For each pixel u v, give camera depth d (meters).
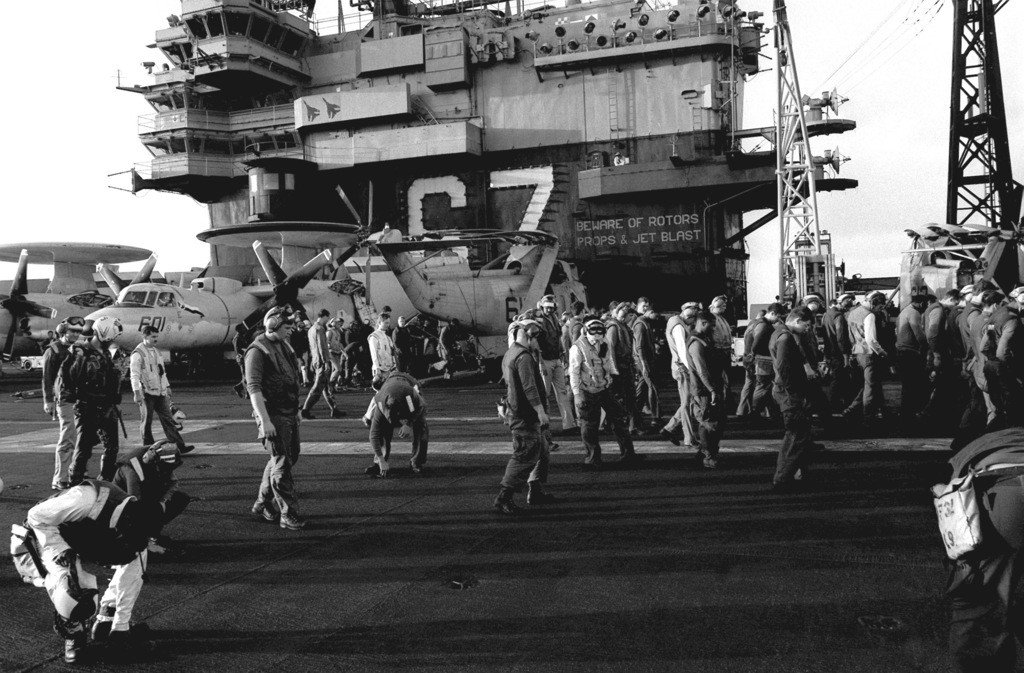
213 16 41.56
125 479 3.86
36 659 3.75
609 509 6.47
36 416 15.59
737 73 39.41
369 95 40.47
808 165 26.19
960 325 9.00
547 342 10.83
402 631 3.98
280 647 3.82
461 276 23.00
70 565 3.65
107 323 9.16
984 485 2.25
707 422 8.00
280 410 6.11
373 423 8.19
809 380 7.05
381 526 6.17
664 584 4.57
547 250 23.77
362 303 26.69
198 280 26.81
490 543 5.59
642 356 11.14
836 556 4.98
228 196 47.25
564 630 3.92
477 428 11.84
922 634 3.72
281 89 45.06
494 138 40.19
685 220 36.12
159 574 5.04
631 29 37.28
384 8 44.56
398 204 41.66
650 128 37.50
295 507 6.18
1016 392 7.23
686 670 3.41
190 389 22.02
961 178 26.16
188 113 44.38
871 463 7.95
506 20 43.09
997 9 25.53
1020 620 2.24
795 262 26.34
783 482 6.87
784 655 3.53
